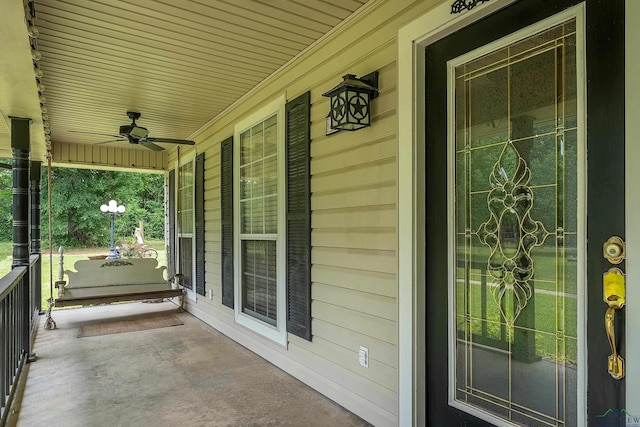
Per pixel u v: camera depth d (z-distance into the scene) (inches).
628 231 56.2
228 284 181.3
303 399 116.0
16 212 149.9
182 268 251.1
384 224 95.5
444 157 82.9
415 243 86.4
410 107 87.4
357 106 97.1
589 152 60.9
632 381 55.5
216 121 199.5
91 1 96.3
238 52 125.6
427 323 86.4
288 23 108.1
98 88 157.3
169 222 278.5
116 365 146.9
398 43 91.5
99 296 212.5
